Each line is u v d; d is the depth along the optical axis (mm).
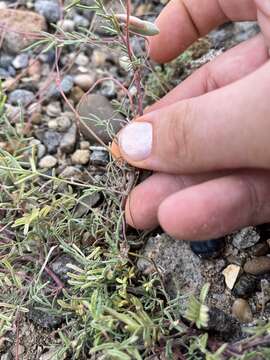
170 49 116
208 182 90
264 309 94
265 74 83
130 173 100
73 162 116
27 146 110
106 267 91
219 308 95
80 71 128
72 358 91
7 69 130
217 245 98
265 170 91
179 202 89
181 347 89
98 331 86
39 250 100
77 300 91
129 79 126
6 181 107
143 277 94
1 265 102
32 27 132
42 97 124
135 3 137
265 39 101
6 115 113
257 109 82
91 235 101
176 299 88
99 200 106
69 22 134
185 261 98
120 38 106
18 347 96
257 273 97
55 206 100
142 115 99
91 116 114
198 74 108
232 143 84
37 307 92
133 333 81
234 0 109
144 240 101
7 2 138
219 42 128
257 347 82
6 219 103
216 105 84
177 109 87
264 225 101
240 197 90
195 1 112
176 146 88
